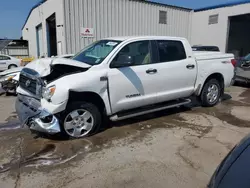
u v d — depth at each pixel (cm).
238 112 592
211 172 323
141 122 518
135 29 1412
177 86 543
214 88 635
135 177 313
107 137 439
